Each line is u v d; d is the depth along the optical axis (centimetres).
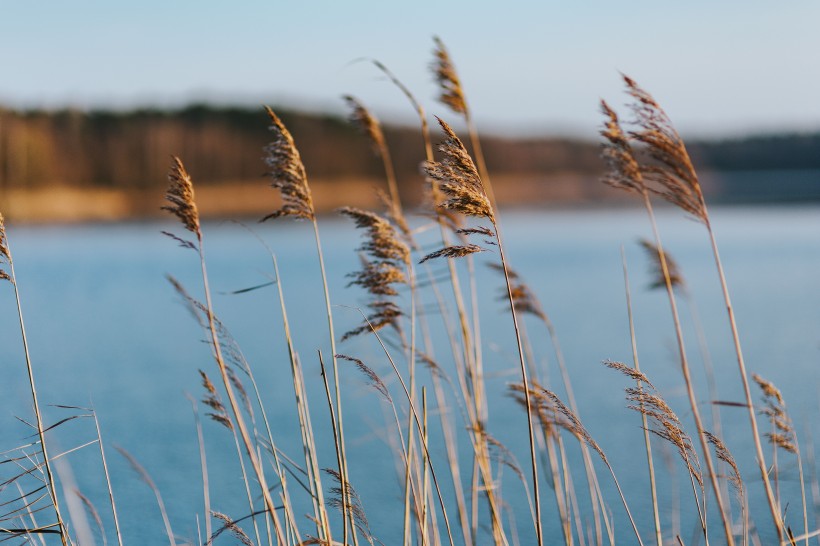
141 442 1200
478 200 391
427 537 545
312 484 531
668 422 478
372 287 521
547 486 989
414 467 605
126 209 8794
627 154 433
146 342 2259
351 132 10331
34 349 2156
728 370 1639
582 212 11050
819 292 2938
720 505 426
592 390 1512
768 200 11925
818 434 1058
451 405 1247
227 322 2588
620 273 3853
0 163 8319
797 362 1684
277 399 1507
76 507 770
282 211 493
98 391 1581
